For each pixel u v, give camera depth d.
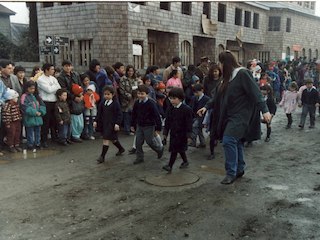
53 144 8.00
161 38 17.09
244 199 4.72
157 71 9.52
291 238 3.66
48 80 7.71
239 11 23.78
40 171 6.02
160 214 4.27
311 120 10.41
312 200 4.70
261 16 26.91
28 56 16.77
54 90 7.72
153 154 7.19
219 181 5.47
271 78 15.00
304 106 10.29
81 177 5.70
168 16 16.12
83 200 4.73
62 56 15.10
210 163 6.54
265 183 5.38
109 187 5.22
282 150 7.57
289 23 29.55
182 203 4.59
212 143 6.77
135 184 5.35
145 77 8.98
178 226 3.95
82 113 8.25
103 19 13.70
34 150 7.45
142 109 6.42
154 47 16.94
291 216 4.20
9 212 4.38
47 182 5.46
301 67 18.70
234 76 5.10
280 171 6.01
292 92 10.31
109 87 6.57
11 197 4.86
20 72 7.64
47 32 15.48
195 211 4.34
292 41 30.08
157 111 6.46
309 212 4.31
